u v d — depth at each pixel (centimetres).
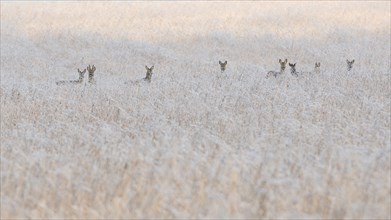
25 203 2394
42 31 13088
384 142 3519
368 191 2492
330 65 9838
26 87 6094
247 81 6675
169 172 2667
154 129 3869
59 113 4500
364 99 4909
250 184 2566
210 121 4181
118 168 2833
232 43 12225
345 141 3481
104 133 3725
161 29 13575
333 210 2303
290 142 3425
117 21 14438
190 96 5250
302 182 2586
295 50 11500
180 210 2336
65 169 2719
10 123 4294
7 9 16050
